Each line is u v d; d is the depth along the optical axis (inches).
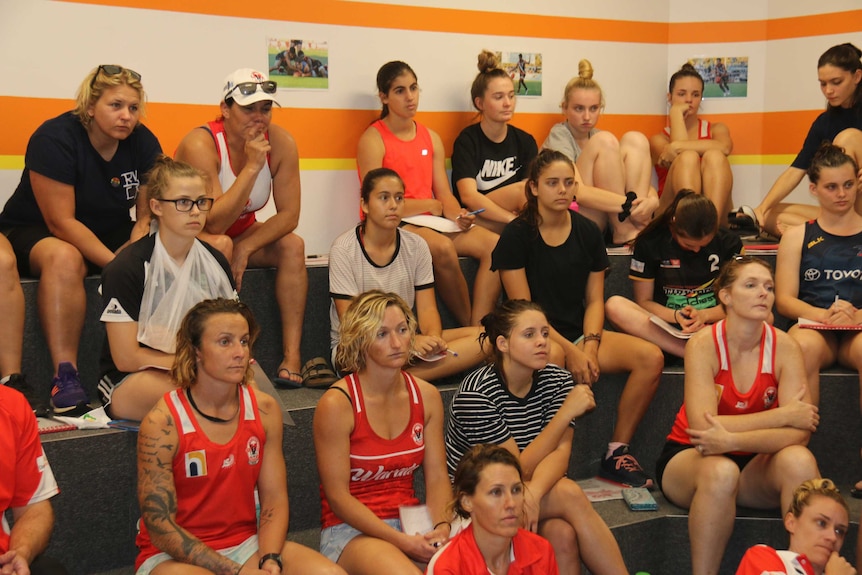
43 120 141.8
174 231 108.6
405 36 176.7
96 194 127.0
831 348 137.0
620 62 206.4
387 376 100.8
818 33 203.9
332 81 169.2
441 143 172.7
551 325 140.1
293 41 163.8
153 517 89.4
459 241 151.4
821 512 97.4
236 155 135.2
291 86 164.7
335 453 99.4
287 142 135.5
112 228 131.4
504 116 172.2
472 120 187.3
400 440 102.3
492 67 177.6
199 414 93.2
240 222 138.6
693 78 200.8
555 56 197.2
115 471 107.6
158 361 107.8
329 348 144.3
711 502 111.3
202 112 156.4
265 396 98.7
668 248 145.2
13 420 87.3
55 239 121.6
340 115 170.7
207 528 94.3
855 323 133.7
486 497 87.3
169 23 151.4
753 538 118.3
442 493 103.7
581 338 140.5
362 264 133.3
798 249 143.6
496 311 110.3
